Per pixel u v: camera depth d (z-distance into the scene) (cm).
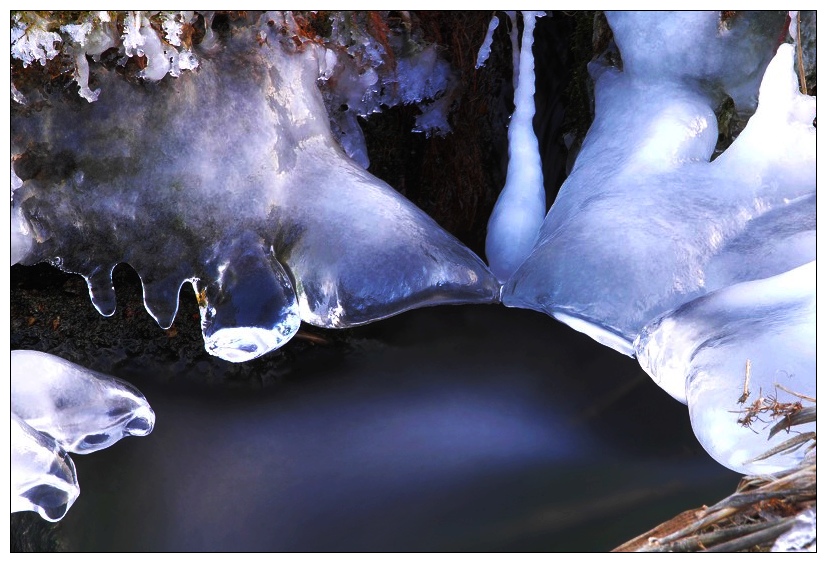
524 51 336
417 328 321
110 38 277
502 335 315
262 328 294
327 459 281
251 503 266
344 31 327
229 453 281
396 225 303
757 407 218
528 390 301
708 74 324
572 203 321
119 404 275
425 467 277
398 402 300
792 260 283
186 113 294
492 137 372
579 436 285
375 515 260
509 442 285
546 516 256
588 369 303
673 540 187
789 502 186
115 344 314
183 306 324
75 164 293
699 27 317
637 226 297
